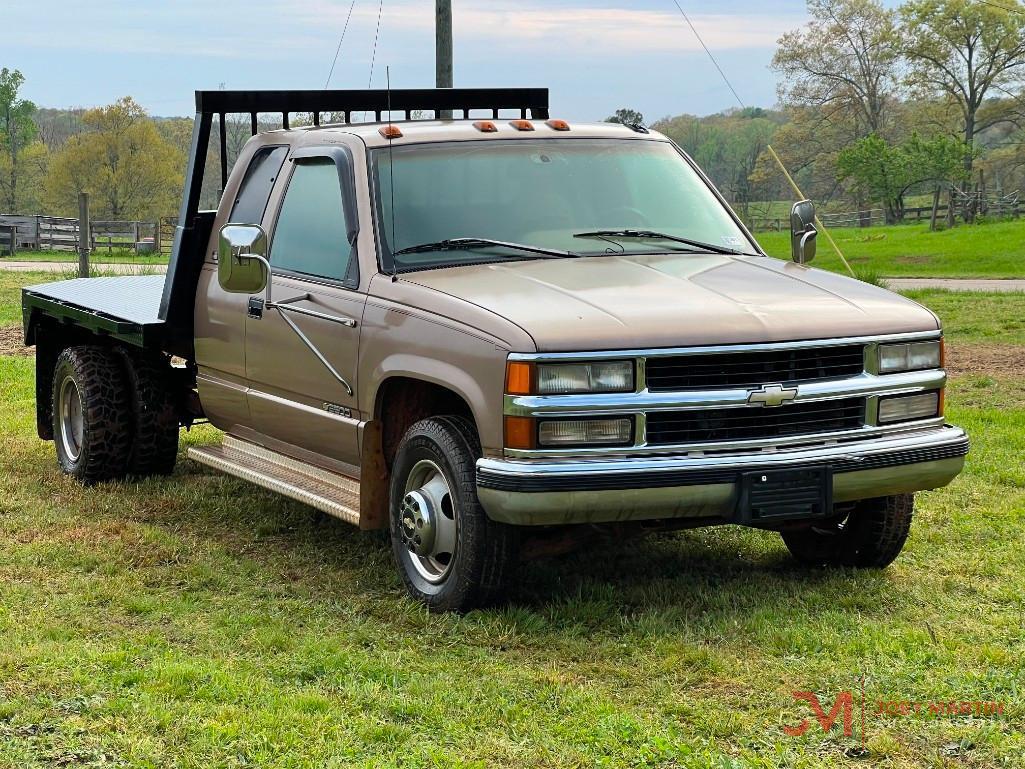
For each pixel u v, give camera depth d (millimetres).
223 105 7449
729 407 4992
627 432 4902
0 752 3867
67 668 4602
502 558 5164
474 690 4441
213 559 6312
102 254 41469
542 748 3941
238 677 4520
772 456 5051
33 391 11586
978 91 69562
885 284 23062
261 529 6898
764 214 65812
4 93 93938
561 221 6141
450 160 6191
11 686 4410
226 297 6887
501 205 6113
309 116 8023
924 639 4957
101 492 7836
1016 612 5371
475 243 5887
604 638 5059
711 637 5012
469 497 5133
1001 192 56750
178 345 7465
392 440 5844
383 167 6062
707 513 5012
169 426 8039
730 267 5887
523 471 4820
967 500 7324
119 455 7988
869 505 5863
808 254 6516
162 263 34594
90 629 5152
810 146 73188
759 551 6500
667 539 6688
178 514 7301
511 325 4934
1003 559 6180
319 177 6395
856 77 70312
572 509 4840
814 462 5105
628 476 4844
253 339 6621
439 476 5426
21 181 94438
